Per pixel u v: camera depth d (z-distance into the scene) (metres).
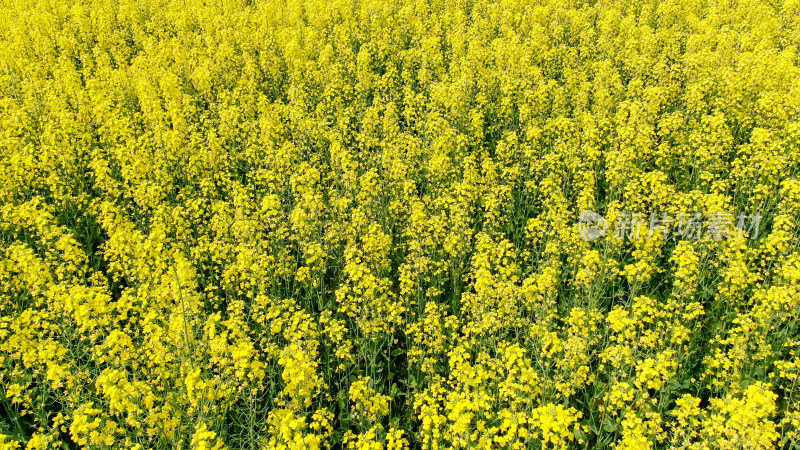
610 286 8.77
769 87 13.05
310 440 5.32
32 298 8.46
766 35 16.64
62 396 6.55
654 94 12.70
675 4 20.06
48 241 8.96
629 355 6.59
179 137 11.95
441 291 8.16
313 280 8.38
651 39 16.23
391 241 9.15
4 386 6.72
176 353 6.79
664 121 11.66
